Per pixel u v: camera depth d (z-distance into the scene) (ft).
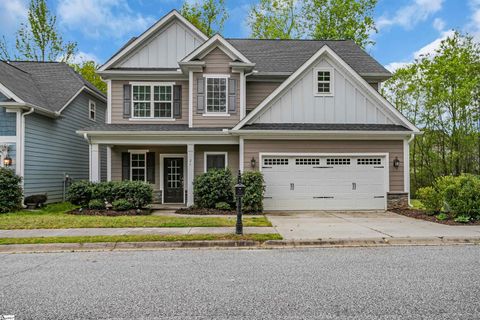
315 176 41.34
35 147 44.19
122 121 47.01
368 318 11.37
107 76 47.03
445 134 76.33
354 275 16.21
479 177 36.01
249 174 38.58
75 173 55.31
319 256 20.24
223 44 43.88
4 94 40.60
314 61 41.98
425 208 36.78
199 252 21.57
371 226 29.19
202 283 15.15
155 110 47.34
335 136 40.83
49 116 47.11
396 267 17.61
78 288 14.60
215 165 46.96
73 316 11.71
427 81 74.64
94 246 22.93
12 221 30.12
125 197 38.91
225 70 44.60
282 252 21.44
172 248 22.85
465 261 18.80
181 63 43.19
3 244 22.68
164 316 11.64
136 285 14.94
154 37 48.47
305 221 32.32
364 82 41.93
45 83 54.29
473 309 12.10
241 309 12.18
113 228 27.48
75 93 53.62
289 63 50.67
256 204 38.11
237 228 25.11
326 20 86.02
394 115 42.09
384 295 13.50
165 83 47.29
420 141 81.66
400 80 80.48
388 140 41.45
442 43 72.90
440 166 79.20
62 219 31.27
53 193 48.60
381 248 22.49
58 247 22.70
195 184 40.83
